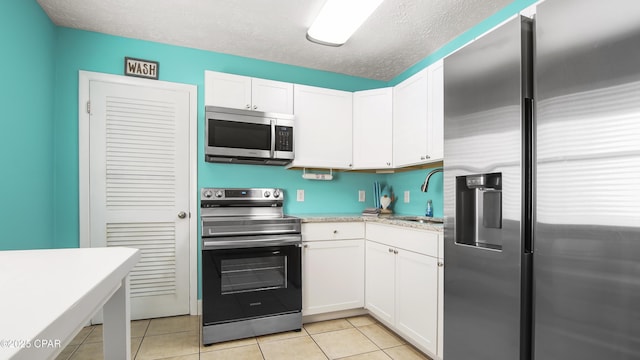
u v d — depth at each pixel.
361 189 3.35
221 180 2.83
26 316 0.44
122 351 0.93
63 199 2.41
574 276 1.07
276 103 2.67
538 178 1.19
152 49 2.66
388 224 2.34
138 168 2.59
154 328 2.41
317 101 2.81
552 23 1.15
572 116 1.08
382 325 2.50
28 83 1.99
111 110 2.53
